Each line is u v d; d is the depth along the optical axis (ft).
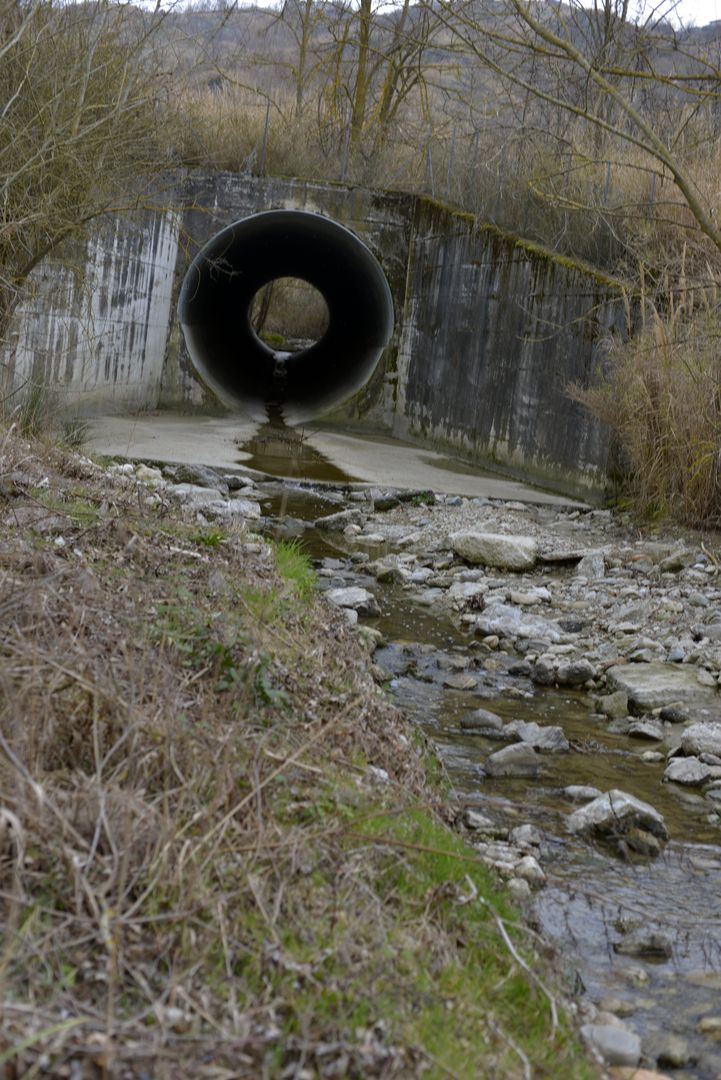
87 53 40.42
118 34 42.32
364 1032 9.93
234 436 61.21
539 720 24.57
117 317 61.36
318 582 33.76
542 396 53.47
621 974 14.07
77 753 13.04
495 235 58.80
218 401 71.46
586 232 53.47
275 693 16.76
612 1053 11.93
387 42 81.25
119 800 11.63
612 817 18.57
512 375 56.54
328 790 14.60
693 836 18.98
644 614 32.09
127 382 64.64
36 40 37.91
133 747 12.55
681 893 16.71
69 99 40.45
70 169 40.96
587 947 14.75
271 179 70.08
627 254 50.47
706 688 26.50
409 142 74.69
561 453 51.67
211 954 10.48
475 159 63.62
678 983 14.05
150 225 64.49
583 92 47.73
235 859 11.94
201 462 49.80
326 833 12.80
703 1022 12.93
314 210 70.28
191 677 16.22
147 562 21.91
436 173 71.26
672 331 42.57
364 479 50.98
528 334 55.21
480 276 60.59
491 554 37.60
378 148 74.23
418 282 69.15
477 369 60.49
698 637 30.32
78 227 43.16
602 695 26.78
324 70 84.33
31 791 11.44
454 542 38.65
